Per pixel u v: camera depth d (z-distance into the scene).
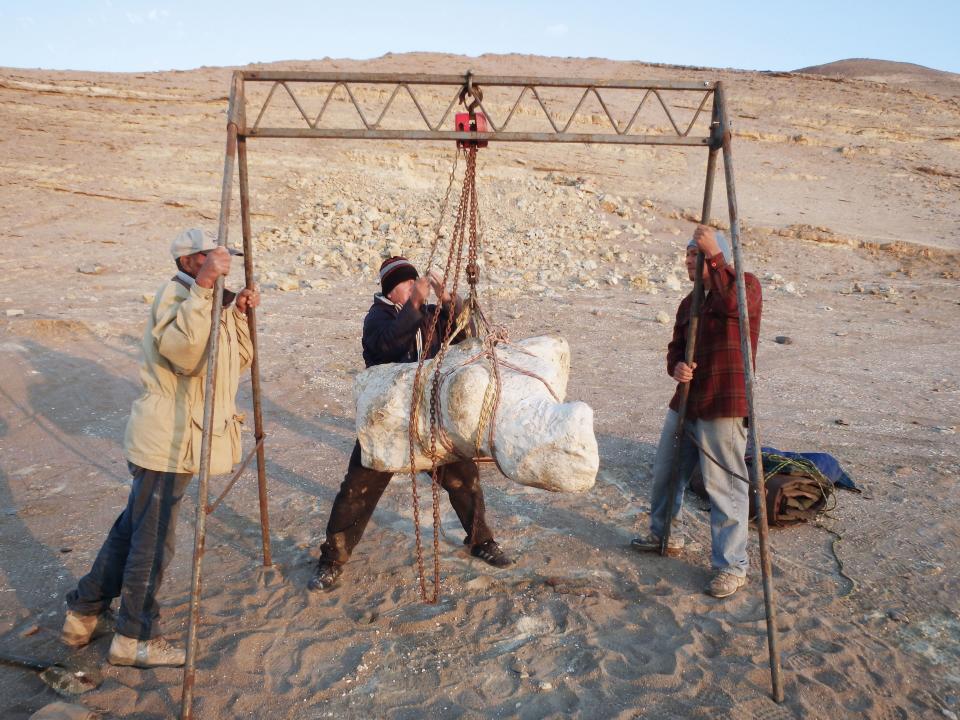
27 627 3.79
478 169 24.27
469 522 4.46
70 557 4.50
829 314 13.61
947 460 6.29
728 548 4.17
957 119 35.41
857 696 3.36
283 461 6.15
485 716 3.21
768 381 8.96
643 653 3.64
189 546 4.71
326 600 4.09
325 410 7.44
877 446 6.66
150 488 3.40
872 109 35.31
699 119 32.12
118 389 7.75
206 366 3.41
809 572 4.45
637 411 7.58
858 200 26.53
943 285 16.77
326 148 23.05
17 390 7.43
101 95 22.50
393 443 3.69
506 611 4.00
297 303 12.11
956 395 8.52
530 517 5.17
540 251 17.84
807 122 33.75
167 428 3.37
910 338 11.88
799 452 6.23
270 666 3.53
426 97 27.09
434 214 19.69
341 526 4.15
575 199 22.53
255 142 22.28
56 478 5.67
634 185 25.08
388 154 23.44
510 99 28.72
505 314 11.91
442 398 3.49
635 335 11.04
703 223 4.03
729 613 4.02
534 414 3.27
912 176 29.62
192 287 3.20
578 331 11.12
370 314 4.22
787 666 3.55
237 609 3.99
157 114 22.38
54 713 3.06
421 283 3.92
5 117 20.42
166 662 3.51
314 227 18.41
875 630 3.88
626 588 4.27
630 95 34.00
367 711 3.25
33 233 15.90
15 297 11.06
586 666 3.52
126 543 3.54
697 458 4.55
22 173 18.42
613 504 5.41
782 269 18.47
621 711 3.21
